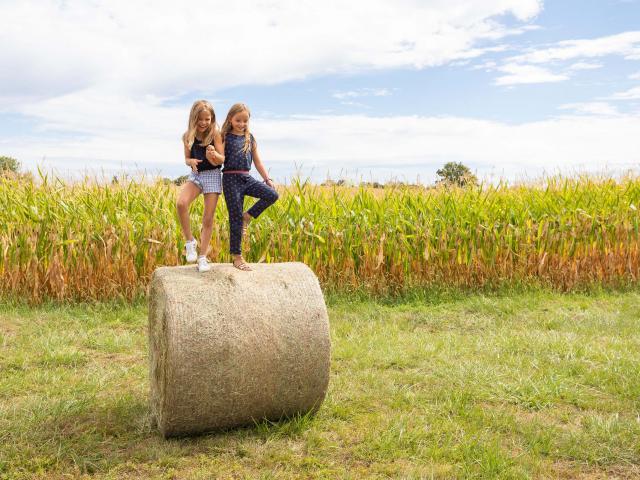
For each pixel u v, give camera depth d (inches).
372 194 417.7
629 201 439.8
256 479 143.9
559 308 346.3
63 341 269.9
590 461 154.6
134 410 186.4
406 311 344.8
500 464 147.1
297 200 389.1
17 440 163.2
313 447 160.7
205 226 209.6
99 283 352.2
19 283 352.2
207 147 202.4
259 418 170.6
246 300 165.3
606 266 410.0
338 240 375.9
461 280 386.0
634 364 231.6
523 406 192.7
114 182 424.5
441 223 389.7
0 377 222.4
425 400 197.8
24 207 368.2
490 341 271.1
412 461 153.6
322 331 170.7
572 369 227.5
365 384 214.2
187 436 167.2
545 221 408.2
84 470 149.1
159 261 359.9
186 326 155.4
